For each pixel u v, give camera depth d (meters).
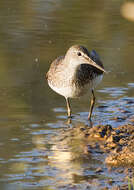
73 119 16.44
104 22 28.80
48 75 17.72
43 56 23.11
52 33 26.92
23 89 19.00
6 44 24.72
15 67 21.42
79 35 26.58
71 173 11.88
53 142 14.20
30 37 26.08
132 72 21.39
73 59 16.06
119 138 14.26
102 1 32.97
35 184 11.27
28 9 31.52
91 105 16.92
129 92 19.05
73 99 18.55
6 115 16.42
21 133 14.90
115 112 17.12
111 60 22.86
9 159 12.86
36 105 17.53
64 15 30.12
